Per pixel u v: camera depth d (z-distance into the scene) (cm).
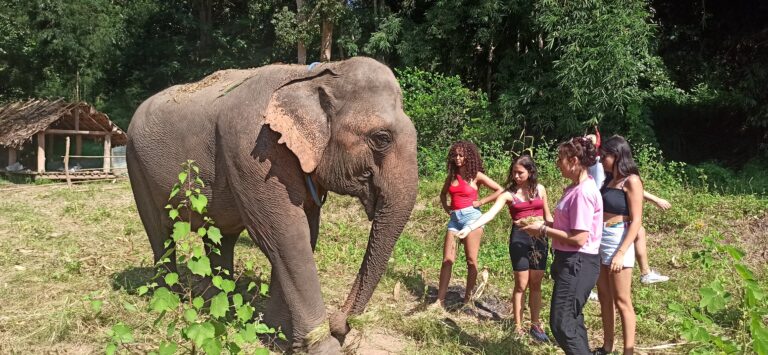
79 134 1650
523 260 464
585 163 360
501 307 550
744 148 1362
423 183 1022
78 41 2602
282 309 404
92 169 1694
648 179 970
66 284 534
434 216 872
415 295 572
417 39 1444
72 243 730
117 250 700
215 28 2633
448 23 1366
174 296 292
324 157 387
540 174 1028
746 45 1405
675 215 809
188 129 433
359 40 1669
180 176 333
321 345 385
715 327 481
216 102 423
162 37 2667
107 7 2703
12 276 559
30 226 840
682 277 634
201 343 271
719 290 349
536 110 1259
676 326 482
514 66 1346
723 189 1041
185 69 2505
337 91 386
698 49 1451
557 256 366
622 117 1207
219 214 436
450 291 590
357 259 680
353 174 383
